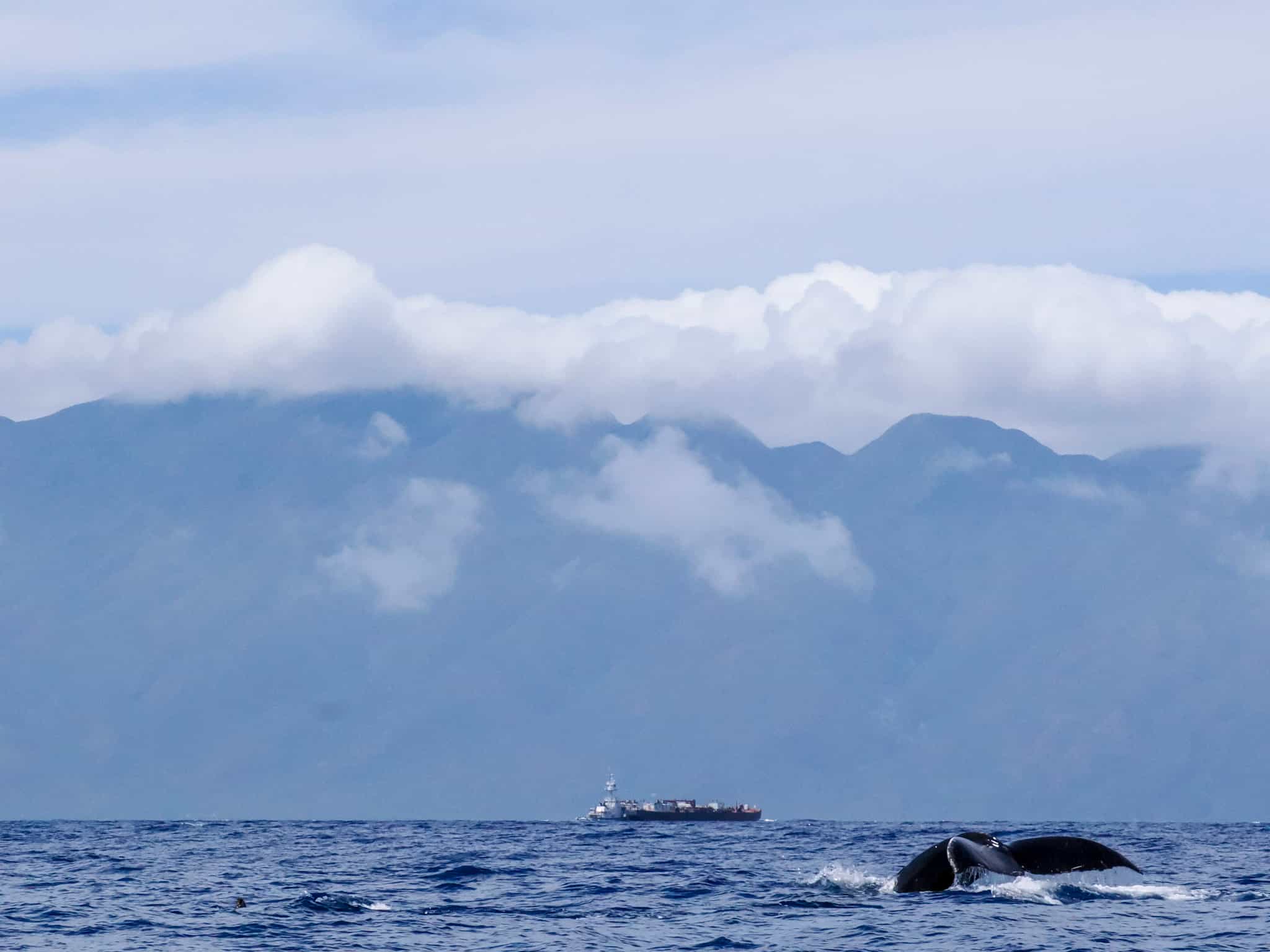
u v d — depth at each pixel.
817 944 140.25
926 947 137.25
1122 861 177.25
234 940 149.12
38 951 143.25
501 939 147.88
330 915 169.25
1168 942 138.88
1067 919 154.50
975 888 175.88
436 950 140.50
